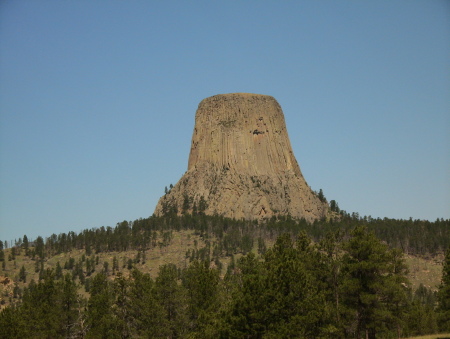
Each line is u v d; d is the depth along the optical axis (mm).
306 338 183500
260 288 183875
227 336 184375
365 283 193875
